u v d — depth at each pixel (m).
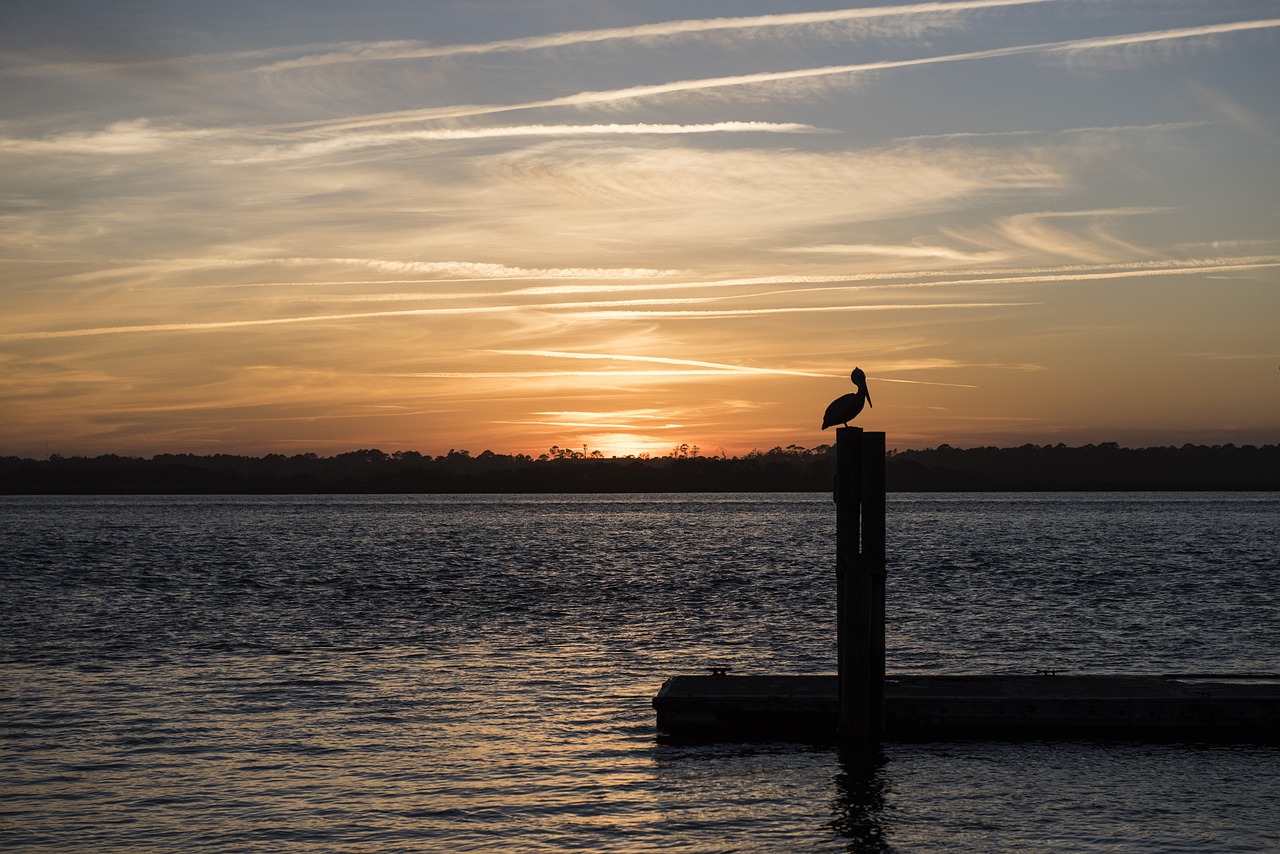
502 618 45.91
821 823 18.00
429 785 19.97
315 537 126.50
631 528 154.50
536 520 189.88
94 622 44.12
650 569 75.88
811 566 78.62
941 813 18.41
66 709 26.11
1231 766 20.64
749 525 165.00
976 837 17.36
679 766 21.05
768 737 22.86
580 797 19.30
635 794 19.44
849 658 21.84
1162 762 20.89
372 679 30.28
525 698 27.55
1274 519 173.88
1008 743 22.14
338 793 19.52
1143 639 38.34
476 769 20.95
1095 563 77.12
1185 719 22.23
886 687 23.75
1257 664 33.03
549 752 22.11
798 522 177.12
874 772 20.48
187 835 17.42
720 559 87.19
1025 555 86.25
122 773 20.66
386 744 22.78
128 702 26.95
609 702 27.02
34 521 178.38
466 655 34.97
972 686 23.83
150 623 43.84
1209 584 60.28
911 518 183.75
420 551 99.06
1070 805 18.69
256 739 23.22
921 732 22.55
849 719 21.91
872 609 21.75
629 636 39.94
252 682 29.73
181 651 35.72
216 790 19.66
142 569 75.44
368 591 59.12
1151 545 100.88
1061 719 22.38
